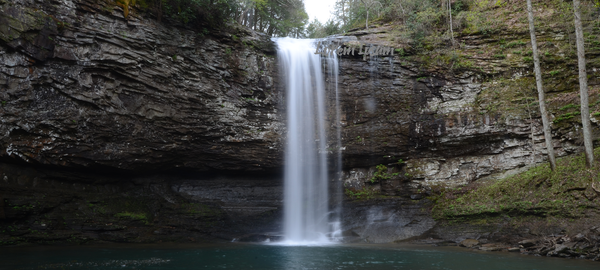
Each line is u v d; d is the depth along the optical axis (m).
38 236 12.63
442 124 18.52
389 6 22.53
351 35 21.50
